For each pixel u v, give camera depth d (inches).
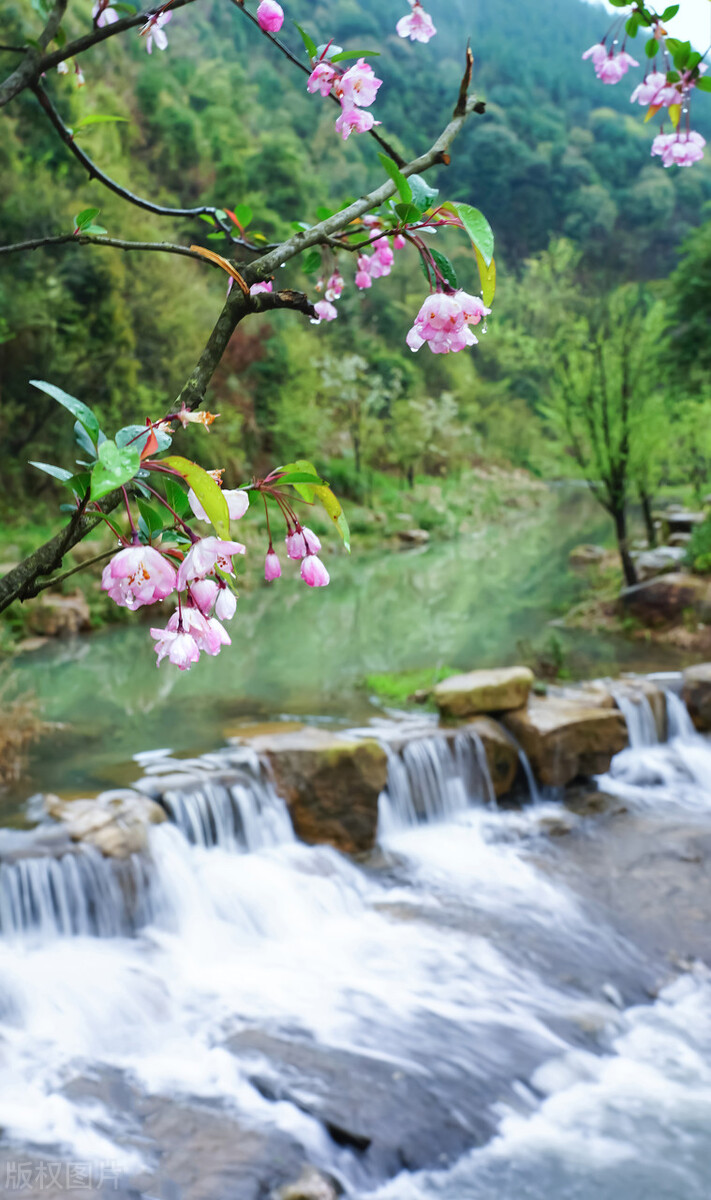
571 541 1144.8
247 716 409.1
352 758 317.4
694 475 856.9
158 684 475.2
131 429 38.1
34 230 908.0
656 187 3814.0
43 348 886.4
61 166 968.3
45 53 65.3
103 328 959.0
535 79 4645.7
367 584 833.5
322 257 75.5
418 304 2111.2
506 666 511.5
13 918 245.3
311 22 3690.9
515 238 3718.0
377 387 1617.9
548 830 343.0
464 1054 223.8
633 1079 223.3
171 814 291.4
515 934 277.1
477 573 893.2
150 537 39.8
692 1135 204.7
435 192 48.9
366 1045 223.8
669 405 698.8
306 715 409.4
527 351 722.8
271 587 810.2
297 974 253.4
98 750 355.6
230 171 1594.5
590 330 671.1
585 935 280.4
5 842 259.9
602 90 4879.4
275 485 43.3
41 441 907.4
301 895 286.8
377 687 455.5
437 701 377.7
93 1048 215.6
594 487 670.5
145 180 1336.1
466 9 5009.8
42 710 418.9
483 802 357.4
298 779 316.5
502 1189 187.6
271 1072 211.0
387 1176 188.1
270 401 1336.1
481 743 357.4
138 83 1612.9
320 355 1584.6
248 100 2506.2
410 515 1307.8
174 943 260.7
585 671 501.4
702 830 346.3
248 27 3198.8
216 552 39.1
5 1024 220.4
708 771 403.2
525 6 5383.9
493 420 2208.4
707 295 784.9
